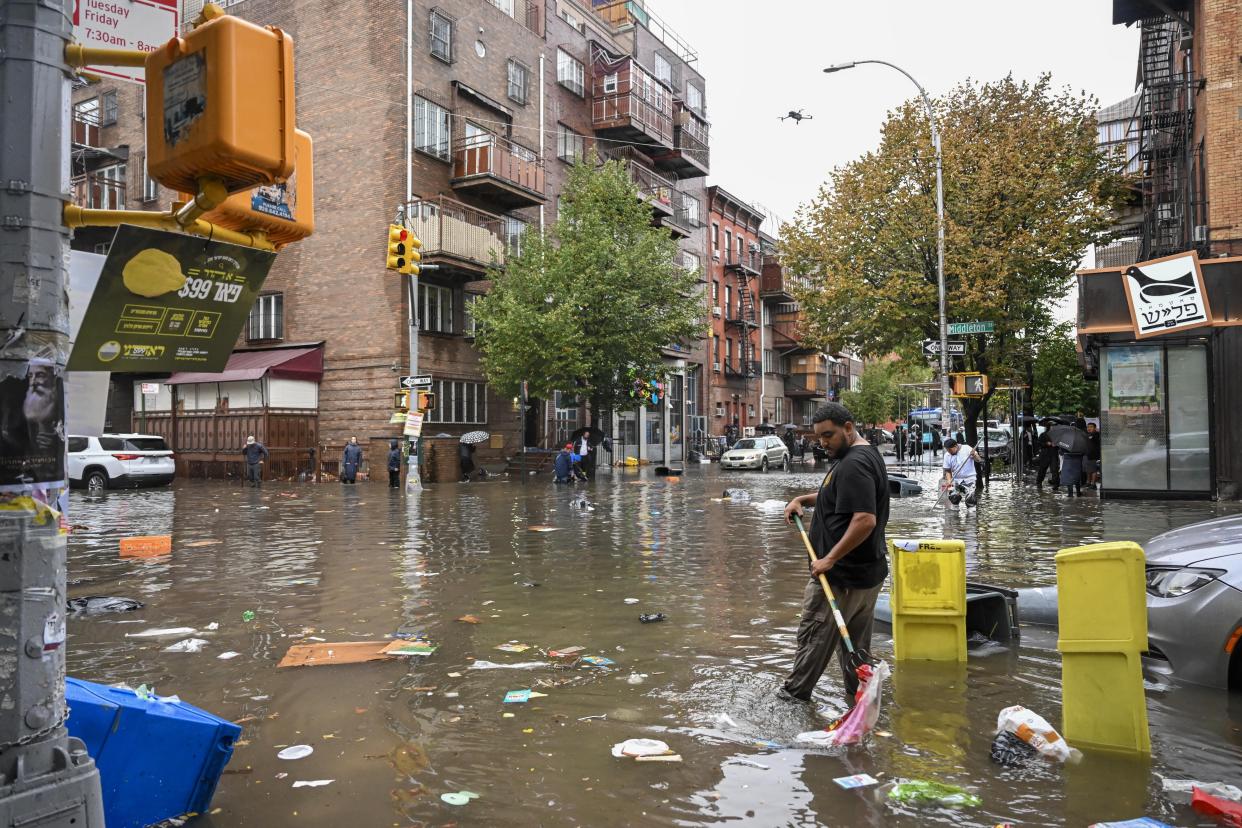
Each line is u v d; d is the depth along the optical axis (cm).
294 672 501
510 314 2430
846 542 416
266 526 1300
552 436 3162
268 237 305
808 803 318
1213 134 1659
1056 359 3500
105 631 607
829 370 5953
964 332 2045
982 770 349
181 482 2544
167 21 411
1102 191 2519
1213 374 1642
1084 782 336
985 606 584
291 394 2638
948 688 464
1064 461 1902
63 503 246
